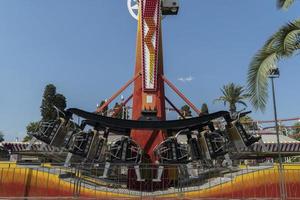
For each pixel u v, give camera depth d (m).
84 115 24.59
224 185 20.52
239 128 25.09
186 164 22.77
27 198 18.27
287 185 19.94
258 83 13.68
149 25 29.44
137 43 30.23
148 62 28.88
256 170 20.77
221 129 26.05
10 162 23.05
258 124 50.00
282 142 43.50
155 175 22.42
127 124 24.61
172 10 32.53
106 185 21.61
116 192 20.50
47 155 29.20
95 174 22.36
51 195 20.39
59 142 24.80
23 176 20.66
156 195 20.38
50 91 72.88
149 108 28.06
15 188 20.45
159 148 23.89
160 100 28.56
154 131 27.09
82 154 23.58
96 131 24.62
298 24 13.79
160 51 30.05
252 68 14.09
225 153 23.95
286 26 13.88
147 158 26.05
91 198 18.36
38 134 24.48
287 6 13.92
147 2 29.73
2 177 20.58
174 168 22.30
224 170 22.06
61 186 20.48
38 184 20.56
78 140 23.77
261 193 20.17
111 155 22.98
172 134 25.95
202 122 24.55
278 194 19.91
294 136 60.72
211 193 20.34
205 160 24.39
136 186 22.45
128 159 23.03
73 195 19.59
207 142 24.31
